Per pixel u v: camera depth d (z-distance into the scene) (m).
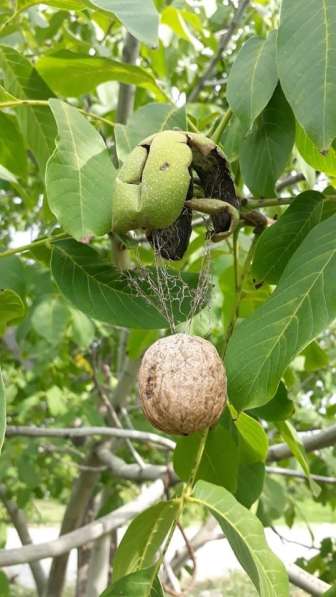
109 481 1.00
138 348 0.72
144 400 0.29
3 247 0.48
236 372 0.31
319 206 0.38
